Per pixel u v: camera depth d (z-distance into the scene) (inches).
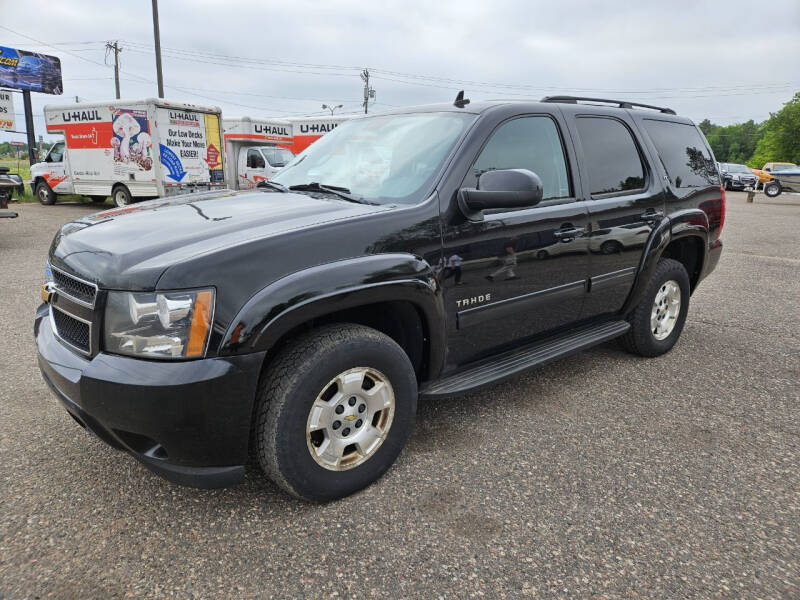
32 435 118.0
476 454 112.4
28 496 97.2
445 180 106.2
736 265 335.0
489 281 112.7
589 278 135.9
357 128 136.5
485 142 113.7
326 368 88.2
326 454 92.5
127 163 587.5
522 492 99.8
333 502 96.5
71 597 75.2
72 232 102.6
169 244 87.3
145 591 76.4
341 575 79.7
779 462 111.3
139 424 79.1
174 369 78.1
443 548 85.4
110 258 85.8
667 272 159.2
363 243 93.3
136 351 79.8
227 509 94.3
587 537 88.1
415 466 107.7
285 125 738.2
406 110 133.3
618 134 148.2
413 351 108.1
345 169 123.7
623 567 81.7
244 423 83.4
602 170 140.3
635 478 104.8
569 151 132.1
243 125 679.1
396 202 105.6
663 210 154.9
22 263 309.7
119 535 87.6
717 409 134.5
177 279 79.0
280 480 89.5
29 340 178.2
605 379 151.9
